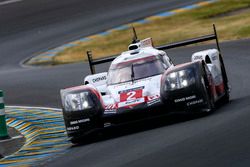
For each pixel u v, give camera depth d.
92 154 33.28
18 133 45.91
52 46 105.38
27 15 127.81
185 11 118.44
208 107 37.06
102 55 94.25
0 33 118.62
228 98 44.41
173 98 36.53
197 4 122.44
